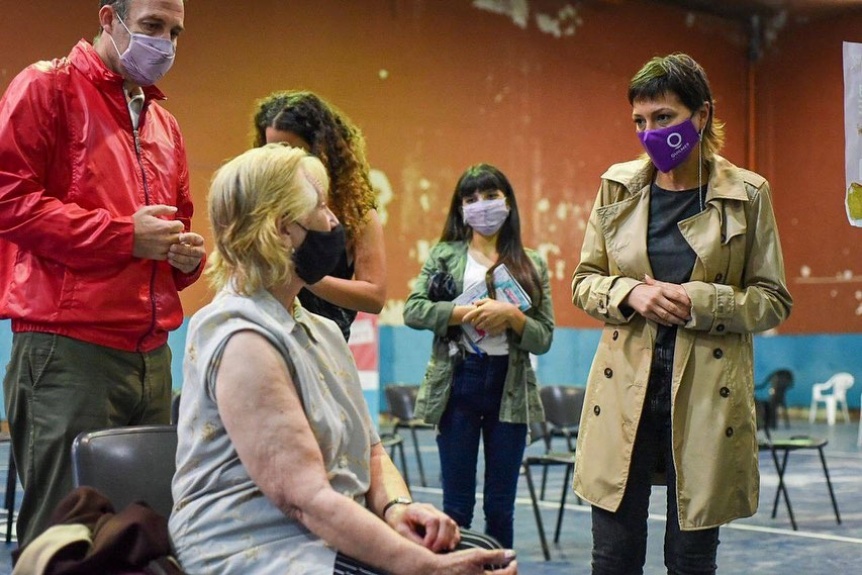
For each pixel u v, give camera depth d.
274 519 1.78
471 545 1.89
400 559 1.71
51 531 1.72
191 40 10.95
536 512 4.99
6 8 9.76
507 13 13.45
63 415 2.45
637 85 2.64
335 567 1.74
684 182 2.74
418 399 3.98
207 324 1.81
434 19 12.83
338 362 1.97
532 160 13.60
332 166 2.93
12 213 2.40
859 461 9.19
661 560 4.90
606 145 14.31
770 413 13.00
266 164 1.85
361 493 1.94
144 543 1.69
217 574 1.76
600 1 14.21
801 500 6.81
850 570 4.66
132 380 2.59
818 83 15.17
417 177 12.68
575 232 13.96
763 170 15.75
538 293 4.11
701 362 2.62
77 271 2.49
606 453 2.71
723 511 2.59
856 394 14.79
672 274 2.70
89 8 10.21
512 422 3.88
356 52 12.20
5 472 7.69
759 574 4.58
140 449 2.09
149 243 2.48
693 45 15.26
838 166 14.94
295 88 11.70
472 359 3.92
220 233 1.85
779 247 2.70
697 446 2.60
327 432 1.85
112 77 2.59
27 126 2.45
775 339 15.54
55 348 2.47
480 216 4.11
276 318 1.83
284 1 11.63
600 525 2.73
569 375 13.49
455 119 12.98
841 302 14.95
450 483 3.93
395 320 12.42
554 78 13.82
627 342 2.72
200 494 1.81
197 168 10.95
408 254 12.59
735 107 15.71
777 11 15.52
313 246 1.86
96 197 2.54
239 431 1.74
